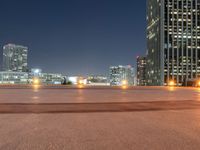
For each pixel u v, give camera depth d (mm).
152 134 8023
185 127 9164
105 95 25812
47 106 15336
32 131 8414
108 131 8445
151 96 24906
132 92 32656
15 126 9250
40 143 6906
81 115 11953
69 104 16484
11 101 18016
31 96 23141
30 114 12180
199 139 7395
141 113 12742
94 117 11383
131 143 6930
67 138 7461
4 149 6344
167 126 9344
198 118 11195
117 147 6539
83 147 6531
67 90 36094
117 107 15203
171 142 7039
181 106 15930
